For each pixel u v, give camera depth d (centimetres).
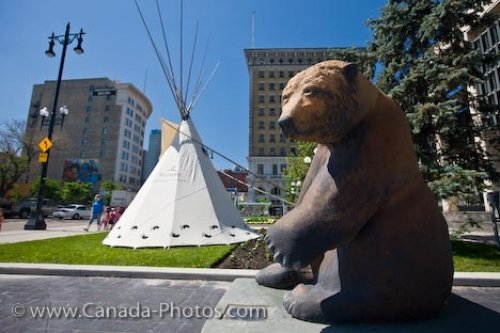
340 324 178
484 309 206
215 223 797
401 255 179
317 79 174
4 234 1116
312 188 181
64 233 1183
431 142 819
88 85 6412
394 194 182
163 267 508
